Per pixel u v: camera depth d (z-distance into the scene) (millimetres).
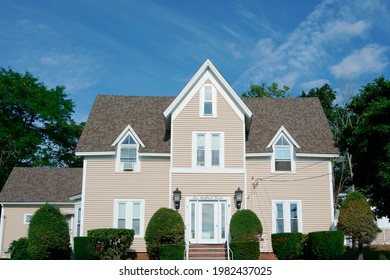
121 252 23578
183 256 22062
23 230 34062
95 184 27188
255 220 23562
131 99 32625
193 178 26375
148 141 28156
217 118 27078
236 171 26422
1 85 47188
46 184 36094
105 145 27781
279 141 27984
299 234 23453
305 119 30984
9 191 35156
